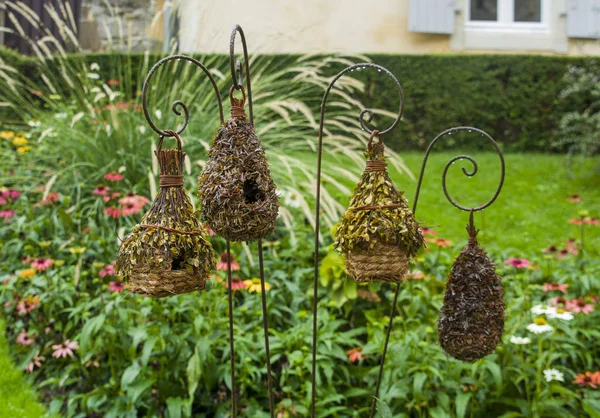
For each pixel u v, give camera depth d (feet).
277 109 14.12
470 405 9.68
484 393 9.56
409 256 6.99
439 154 24.63
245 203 6.55
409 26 26.50
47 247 12.65
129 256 6.44
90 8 27.58
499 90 25.39
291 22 25.93
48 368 11.06
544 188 20.54
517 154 25.00
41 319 11.53
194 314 10.50
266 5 25.73
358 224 6.81
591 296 11.62
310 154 16.39
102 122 15.07
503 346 9.79
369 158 7.02
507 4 28.76
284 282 11.80
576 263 12.70
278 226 14.20
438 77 25.27
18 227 13.28
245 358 9.83
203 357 9.50
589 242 16.57
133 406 9.77
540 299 11.82
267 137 15.44
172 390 10.02
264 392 10.36
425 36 27.14
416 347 9.66
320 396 9.74
